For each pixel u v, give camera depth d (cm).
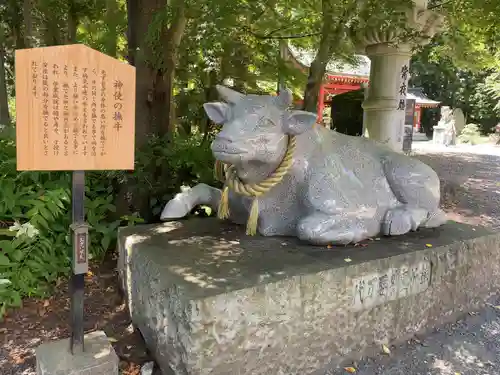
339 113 813
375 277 254
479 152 1552
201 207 386
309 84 498
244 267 233
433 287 289
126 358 246
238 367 212
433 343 282
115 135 202
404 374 247
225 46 463
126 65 200
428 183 300
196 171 392
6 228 306
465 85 2330
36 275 303
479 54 684
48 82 183
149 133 391
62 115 188
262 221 289
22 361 242
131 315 277
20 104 179
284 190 279
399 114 549
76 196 200
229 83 548
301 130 255
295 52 854
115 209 355
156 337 235
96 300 307
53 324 278
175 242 274
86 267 204
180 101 505
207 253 255
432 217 324
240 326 208
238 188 271
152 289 236
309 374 238
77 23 596
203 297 196
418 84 2555
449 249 292
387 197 300
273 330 219
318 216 268
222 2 369
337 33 471
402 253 267
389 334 272
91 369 203
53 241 319
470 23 512
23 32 611
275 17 541
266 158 251
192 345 196
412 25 456
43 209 302
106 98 197
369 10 418
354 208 275
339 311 242
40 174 340
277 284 216
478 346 280
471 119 2425
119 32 535
